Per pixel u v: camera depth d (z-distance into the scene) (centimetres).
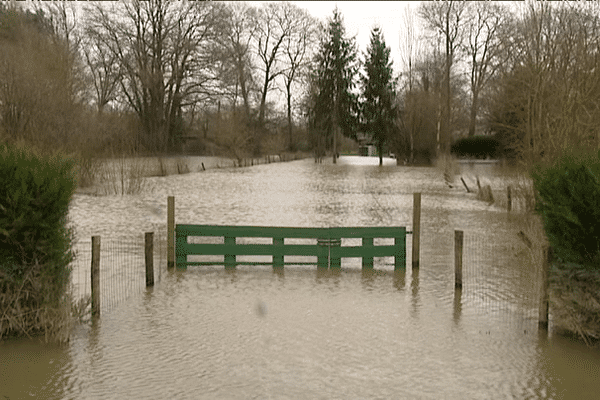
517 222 1828
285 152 8206
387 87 6112
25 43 3016
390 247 1193
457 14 6109
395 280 1090
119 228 1648
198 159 5916
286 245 1199
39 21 4491
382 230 1195
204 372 629
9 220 727
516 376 629
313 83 6712
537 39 1759
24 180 736
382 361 668
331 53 6388
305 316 848
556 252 781
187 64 6084
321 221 1862
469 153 5138
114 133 3828
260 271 1166
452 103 5938
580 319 746
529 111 1809
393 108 5938
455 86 6606
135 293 974
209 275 1125
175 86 6400
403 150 5684
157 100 6022
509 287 1030
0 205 726
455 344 730
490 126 5088
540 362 670
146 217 1889
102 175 2897
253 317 840
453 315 860
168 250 1189
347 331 778
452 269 1185
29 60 2797
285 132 8700
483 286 1039
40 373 622
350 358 676
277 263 1203
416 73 6088
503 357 687
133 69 5834
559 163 815
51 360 661
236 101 7294
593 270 740
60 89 2906
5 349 696
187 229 1188
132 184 2820
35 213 737
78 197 2377
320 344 724
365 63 6231
